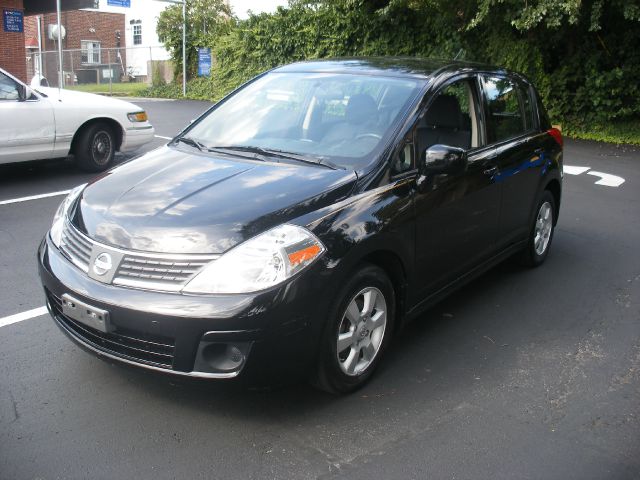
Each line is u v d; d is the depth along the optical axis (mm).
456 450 3121
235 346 3002
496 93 5051
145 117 9555
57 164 9672
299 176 3609
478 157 4523
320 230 3219
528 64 14633
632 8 12445
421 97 4125
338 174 3635
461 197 4246
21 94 8055
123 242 3170
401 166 3809
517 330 4535
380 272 3572
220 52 23031
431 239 3990
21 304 4645
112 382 3617
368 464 2990
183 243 3084
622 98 14500
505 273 5723
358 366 3590
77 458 2965
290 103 4457
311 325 3125
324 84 4477
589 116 14617
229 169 3770
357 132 3977
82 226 3420
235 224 3141
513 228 5180
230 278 2982
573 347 4301
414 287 3947
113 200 3500
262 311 2953
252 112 4539
